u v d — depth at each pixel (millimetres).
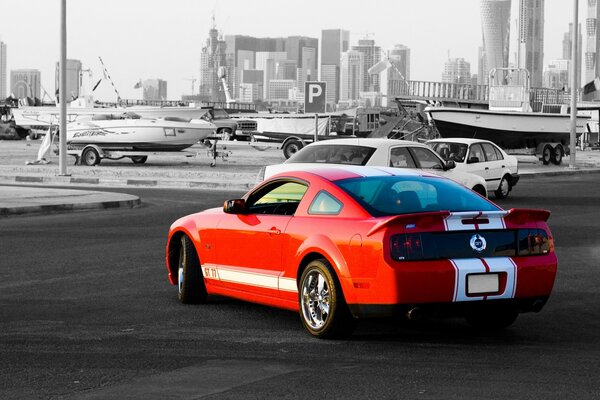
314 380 9281
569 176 52938
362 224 10945
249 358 10273
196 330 11883
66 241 21234
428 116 66875
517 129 66875
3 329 11867
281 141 79062
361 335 11625
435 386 9023
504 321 11922
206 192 36812
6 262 17969
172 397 8648
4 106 115500
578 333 11844
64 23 41781
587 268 17750
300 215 11875
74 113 94250
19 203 28766
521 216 11086
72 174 47188
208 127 61219
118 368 9773
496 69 74000
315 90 39031
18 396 8664
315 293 11438
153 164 59031
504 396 8641
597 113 106562
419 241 10617
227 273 12961
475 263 10703
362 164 23828
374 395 8688
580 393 8734
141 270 17078
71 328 11953
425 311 10641
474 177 28500
